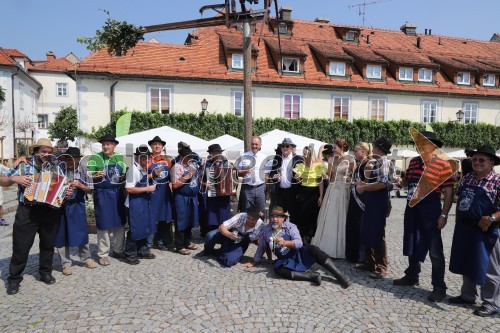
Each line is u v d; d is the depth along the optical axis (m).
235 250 5.98
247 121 8.41
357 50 25.42
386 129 23.20
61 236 5.34
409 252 4.84
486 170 4.25
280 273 5.39
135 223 5.94
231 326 3.93
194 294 4.76
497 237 4.20
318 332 3.83
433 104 24.59
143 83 19.83
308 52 24.62
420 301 4.63
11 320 4.05
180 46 22.22
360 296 4.77
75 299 4.60
